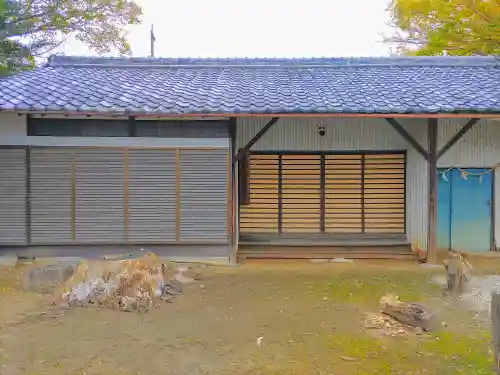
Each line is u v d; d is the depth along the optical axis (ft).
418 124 34.27
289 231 37.22
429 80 34.50
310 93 31.01
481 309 22.17
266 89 32.22
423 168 33.53
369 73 37.45
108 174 30.94
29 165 30.78
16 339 17.95
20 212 30.91
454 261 25.43
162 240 31.17
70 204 30.94
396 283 27.30
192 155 30.99
